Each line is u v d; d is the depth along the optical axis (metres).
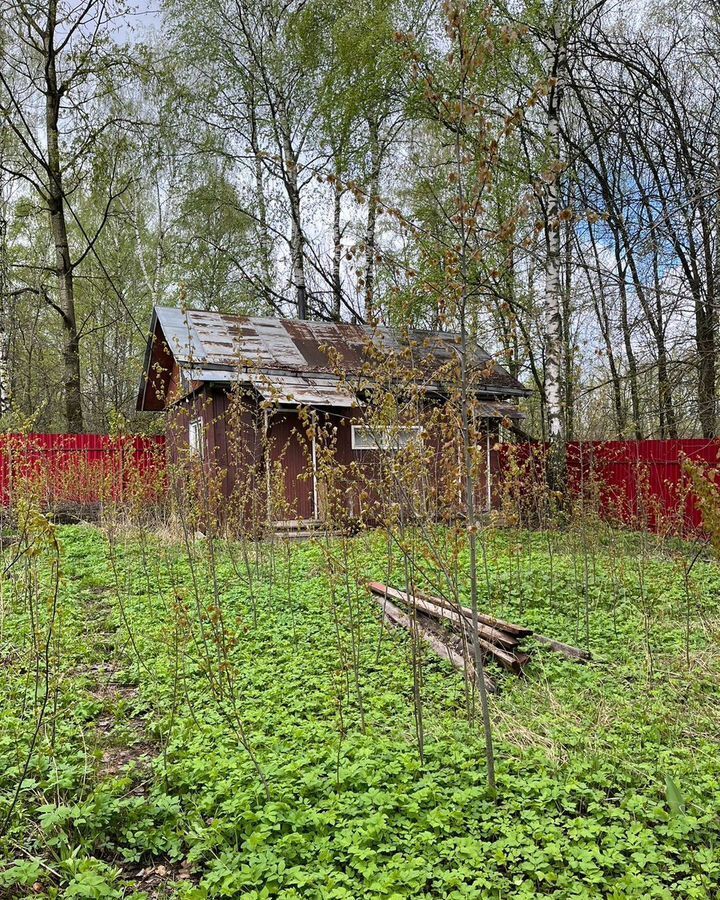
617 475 14.56
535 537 12.12
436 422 5.27
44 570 9.82
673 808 3.87
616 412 16.89
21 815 3.87
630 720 5.19
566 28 14.20
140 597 8.82
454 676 6.23
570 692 5.77
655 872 3.44
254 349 15.12
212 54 21.94
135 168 23.44
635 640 7.00
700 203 11.84
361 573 9.46
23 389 28.58
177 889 3.41
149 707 5.68
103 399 32.91
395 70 16.06
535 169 14.73
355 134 19.03
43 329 31.20
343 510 6.67
